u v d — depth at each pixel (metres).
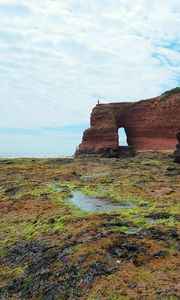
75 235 18.19
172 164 57.31
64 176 46.38
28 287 14.50
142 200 28.41
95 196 31.44
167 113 95.19
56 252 16.44
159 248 15.48
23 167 56.56
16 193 34.28
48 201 28.55
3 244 19.81
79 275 13.91
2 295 14.39
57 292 13.46
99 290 12.76
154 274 13.45
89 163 66.88
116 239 16.09
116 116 102.88
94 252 15.24
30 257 17.09
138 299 11.95
